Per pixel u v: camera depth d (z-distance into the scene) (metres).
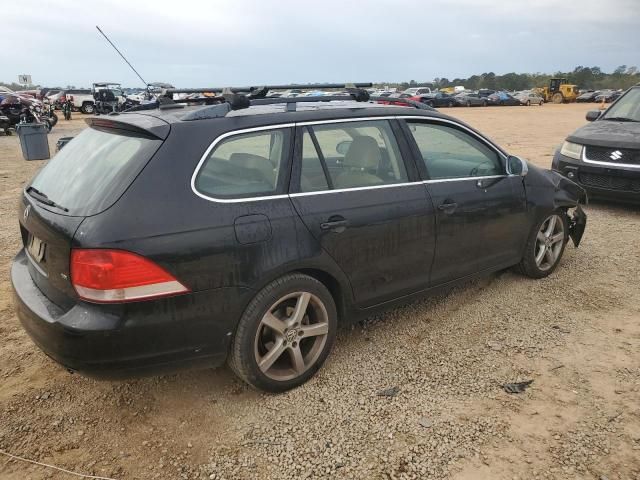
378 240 3.42
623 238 6.13
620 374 3.38
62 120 28.80
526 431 2.87
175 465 2.67
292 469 2.63
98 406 3.13
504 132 20.67
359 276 3.40
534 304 4.38
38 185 3.19
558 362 3.52
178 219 2.67
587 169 7.27
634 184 6.91
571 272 5.05
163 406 3.13
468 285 4.77
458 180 3.95
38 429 2.93
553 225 4.82
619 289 4.67
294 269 3.06
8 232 6.51
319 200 3.18
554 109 46.03
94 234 2.51
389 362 3.55
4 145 16.77
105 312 2.54
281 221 2.98
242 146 3.00
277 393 3.21
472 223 4.00
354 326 4.07
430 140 3.91
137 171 2.68
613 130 7.43
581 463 2.63
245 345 2.94
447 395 3.19
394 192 3.54
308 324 3.27
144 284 2.57
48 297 2.82
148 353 2.66
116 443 2.82
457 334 3.92
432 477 2.56
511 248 4.46
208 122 2.96
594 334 3.89
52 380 3.38
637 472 2.57
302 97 3.81
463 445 2.77
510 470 2.60
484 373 3.41
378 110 3.65
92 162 2.96
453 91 77.44
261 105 3.51
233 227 2.81
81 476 2.60
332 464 2.66
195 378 3.40
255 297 2.94
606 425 2.90
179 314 2.69
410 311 4.30
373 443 2.79
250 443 2.81
